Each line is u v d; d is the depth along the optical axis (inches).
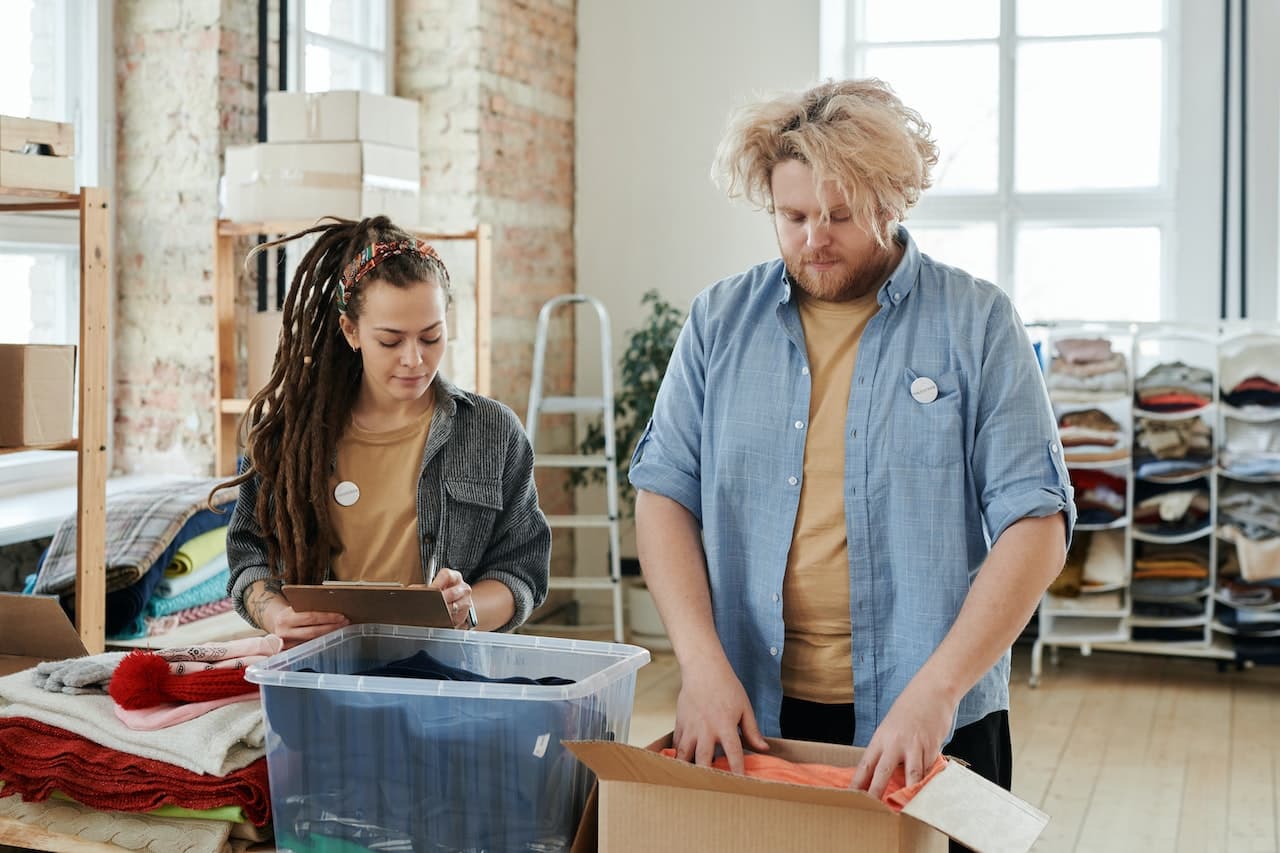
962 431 70.7
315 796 62.4
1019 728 182.1
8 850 73.7
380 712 61.1
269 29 181.0
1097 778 161.2
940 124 240.8
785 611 74.0
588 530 246.2
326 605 69.1
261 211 162.7
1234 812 149.6
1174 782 159.6
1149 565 202.7
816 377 73.5
